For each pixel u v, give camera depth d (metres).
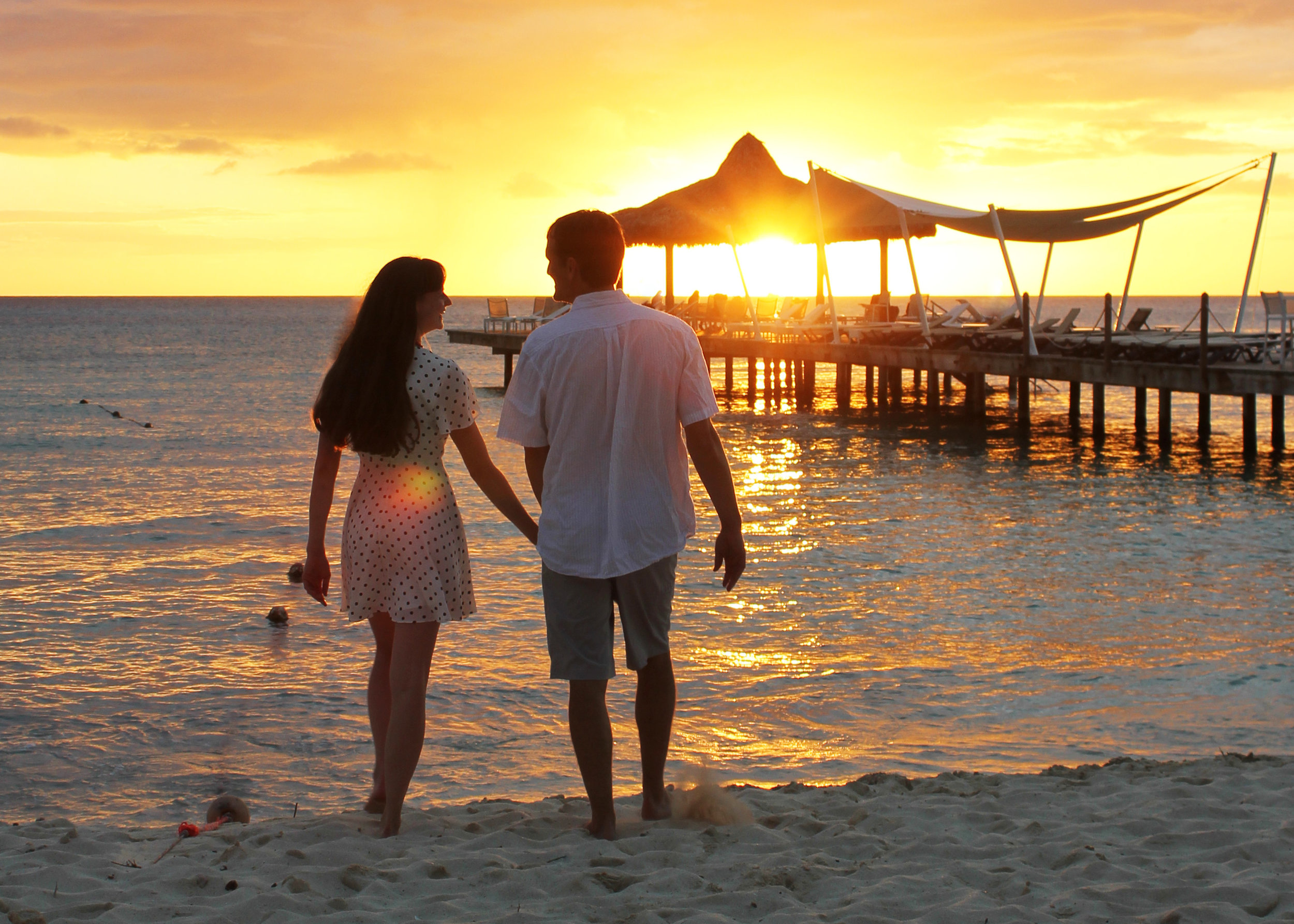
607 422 2.86
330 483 3.08
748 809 3.29
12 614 7.88
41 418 25.06
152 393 32.44
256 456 18.56
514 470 16.80
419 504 3.03
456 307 179.00
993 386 32.38
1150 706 5.78
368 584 3.04
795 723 5.56
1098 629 7.32
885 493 13.73
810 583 8.70
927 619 7.61
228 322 118.06
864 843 3.00
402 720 3.07
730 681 6.29
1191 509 12.27
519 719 5.62
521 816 3.36
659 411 2.90
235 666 6.61
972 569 9.16
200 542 10.90
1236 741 5.16
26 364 47.31
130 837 3.29
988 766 4.84
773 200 27.48
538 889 2.62
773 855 2.86
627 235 28.64
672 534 2.95
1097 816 3.30
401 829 3.18
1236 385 16.08
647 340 2.88
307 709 5.81
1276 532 10.74
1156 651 6.80
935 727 5.49
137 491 14.58
